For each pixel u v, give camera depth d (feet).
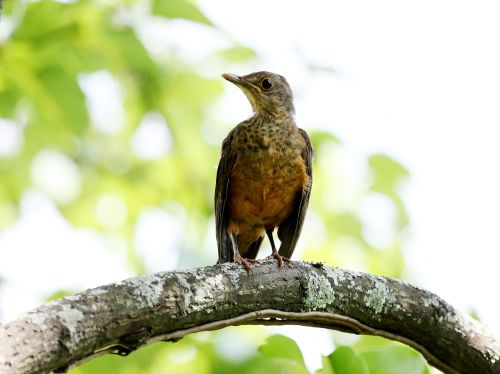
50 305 19.83
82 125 38.42
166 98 44.04
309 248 48.01
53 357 19.12
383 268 47.70
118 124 47.78
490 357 25.54
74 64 37.37
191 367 36.47
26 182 48.47
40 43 35.42
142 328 21.29
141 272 47.34
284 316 24.41
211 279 23.15
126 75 41.96
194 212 46.03
